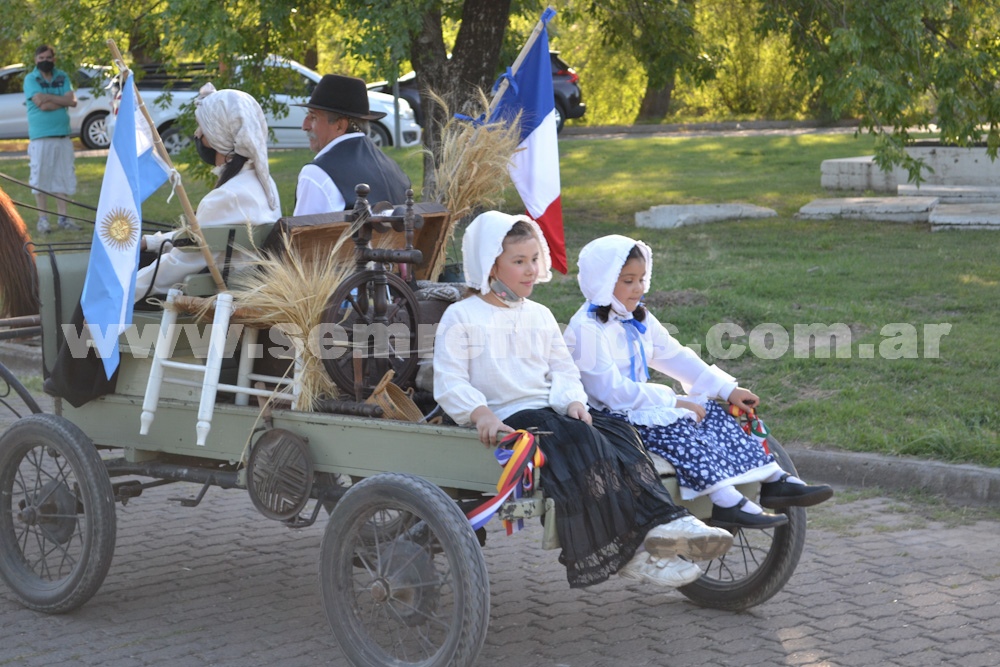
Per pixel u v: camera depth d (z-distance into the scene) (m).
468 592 3.59
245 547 5.50
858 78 10.55
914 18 10.73
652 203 14.66
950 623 4.41
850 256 10.49
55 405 4.87
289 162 17.91
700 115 29.69
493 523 5.75
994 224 11.67
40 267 4.62
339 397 4.22
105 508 4.47
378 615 4.16
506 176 5.21
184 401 4.46
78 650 4.32
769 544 5.15
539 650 4.28
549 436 3.79
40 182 12.82
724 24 23.38
